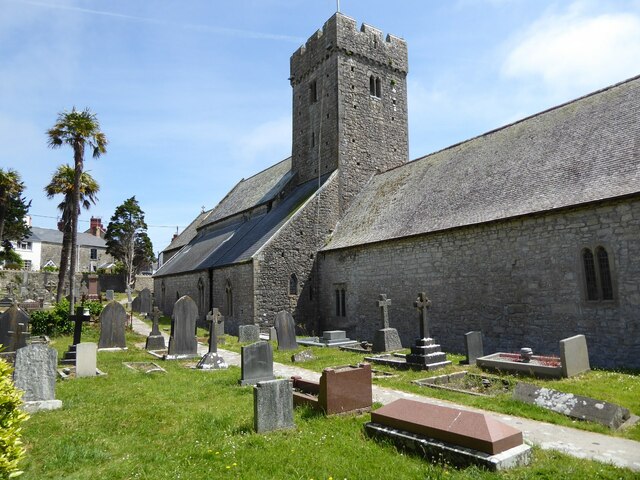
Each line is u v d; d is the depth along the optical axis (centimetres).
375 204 2597
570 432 695
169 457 611
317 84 3192
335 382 796
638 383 997
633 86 1705
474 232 1719
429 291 1894
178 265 3997
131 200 6247
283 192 3303
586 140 1644
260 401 705
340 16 3053
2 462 419
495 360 1237
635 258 1248
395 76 3266
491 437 550
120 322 1889
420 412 646
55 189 3130
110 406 888
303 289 2591
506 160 1944
